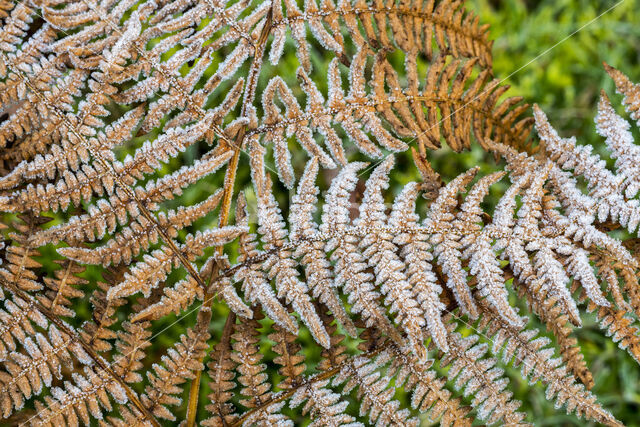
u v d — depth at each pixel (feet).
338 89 2.43
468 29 2.54
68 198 2.39
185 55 2.40
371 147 2.45
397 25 2.48
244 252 2.40
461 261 2.46
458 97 2.53
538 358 2.40
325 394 2.42
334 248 2.43
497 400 2.40
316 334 2.37
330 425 2.41
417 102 2.48
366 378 2.42
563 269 2.38
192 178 2.39
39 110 2.39
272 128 2.43
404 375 2.42
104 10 2.38
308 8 2.44
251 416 2.42
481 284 2.37
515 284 2.42
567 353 2.40
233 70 2.43
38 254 2.42
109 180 2.39
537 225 2.39
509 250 2.39
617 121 2.43
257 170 2.42
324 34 2.45
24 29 2.38
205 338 2.42
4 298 2.39
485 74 2.54
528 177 2.41
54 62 2.39
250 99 2.45
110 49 2.39
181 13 2.43
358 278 2.38
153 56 2.40
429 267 2.37
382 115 2.46
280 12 2.44
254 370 2.42
